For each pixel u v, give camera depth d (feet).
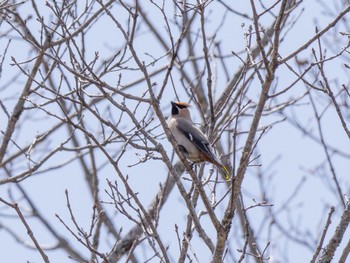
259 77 34.27
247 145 33.96
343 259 34.88
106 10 35.29
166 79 36.32
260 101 34.01
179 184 35.47
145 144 35.58
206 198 34.47
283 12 33.24
